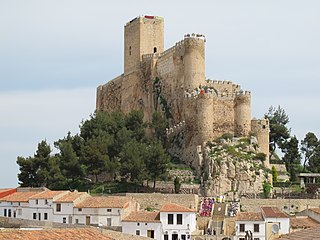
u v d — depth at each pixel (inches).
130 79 7603.4
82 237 2706.7
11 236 2448.3
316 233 2085.4
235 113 6422.2
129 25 7711.6
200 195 5782.5
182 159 6363.2
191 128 6378.0
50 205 5103.3
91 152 5959.6
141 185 5925.2
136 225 4766.2
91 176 6304.1
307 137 7426.2
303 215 4926.2
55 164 6102.4
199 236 4616.1
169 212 4753.9
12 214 5349.4
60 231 2719.0
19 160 6220.5
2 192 5905.5
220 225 4874.5
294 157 7327.8
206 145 6166.3
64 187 6082.7
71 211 5009.8
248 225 4653.1
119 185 5890.8
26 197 5383.9
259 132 6309.1
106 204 4945.9
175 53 6870.1
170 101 6879.9
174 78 6860.2
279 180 6417.3
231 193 5703.7
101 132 6348.4
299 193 5753.0
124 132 6259.8
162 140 6643.7
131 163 5733.3
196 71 6638.8
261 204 5310.0
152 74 7224.4
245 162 5890.8
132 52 7613.2
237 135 6368.1
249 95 6412.4
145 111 7244.1
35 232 2591.0
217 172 5812.0
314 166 7219.5
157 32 7554.1
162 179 5895.7
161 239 4729.3
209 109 6274.6
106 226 4817.9
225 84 6845.5
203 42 6712.6
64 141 6466.5
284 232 4542.3
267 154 6274.6
